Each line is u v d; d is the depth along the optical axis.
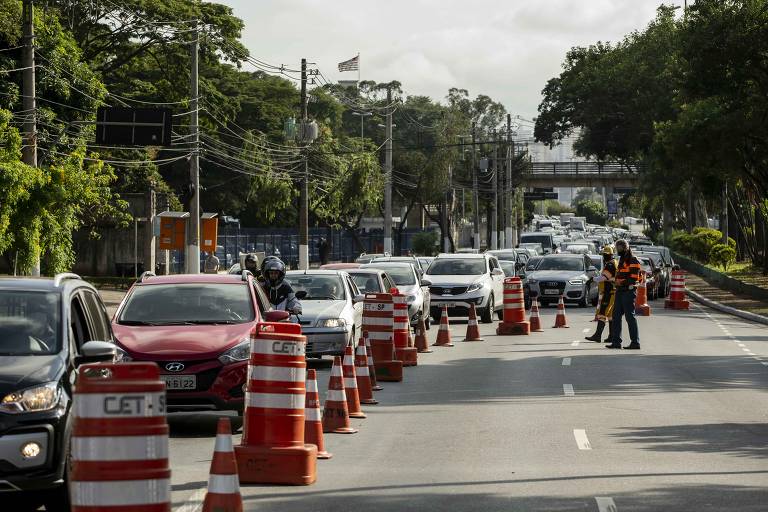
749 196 97.81
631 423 21.02
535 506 13.78
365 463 17.00
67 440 13.45
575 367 31.55
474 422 21.28
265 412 15.43
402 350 32.28
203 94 95.12
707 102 72.06
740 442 18.80
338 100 165.12
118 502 9.25
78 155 49.91
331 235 137.62
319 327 31.17
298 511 13.53
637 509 13.54
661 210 180.25
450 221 157.00
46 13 74.56
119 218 78.69
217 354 19.95
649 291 75.38
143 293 22.20
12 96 59.38
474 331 41.22
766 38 64.81
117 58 90.81
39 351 14.26
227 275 23.28
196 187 62.69
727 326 50.09
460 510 13.59
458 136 143.38
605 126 116.12
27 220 44.12
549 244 118.81
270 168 105.25
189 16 87.56
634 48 112.69
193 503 13.95
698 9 67.31
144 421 9.37
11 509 14.02
